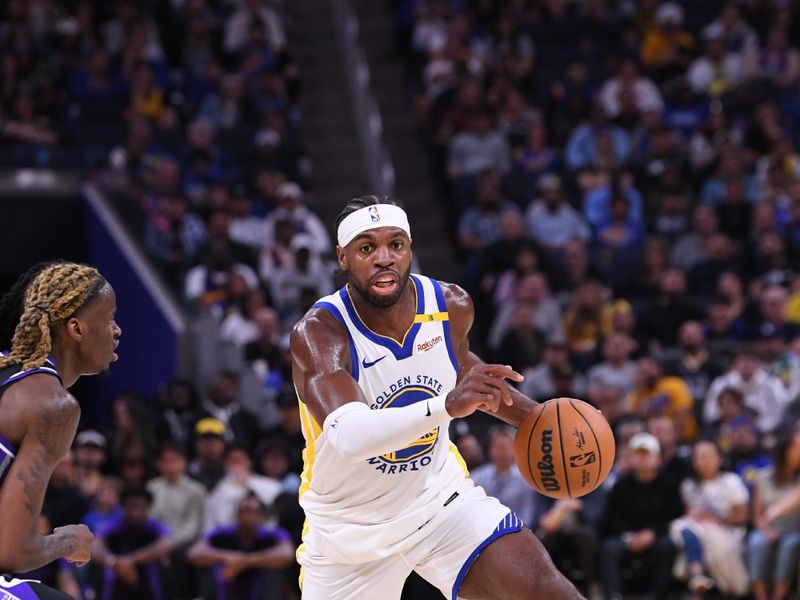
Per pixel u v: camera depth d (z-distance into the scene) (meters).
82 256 25.94
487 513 9.14
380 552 9.13
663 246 25.41
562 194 27.75
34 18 31.59
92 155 27.11
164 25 32.00
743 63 31.64
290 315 24.27
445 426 9.27
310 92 32.59
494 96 29.45
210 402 21.14
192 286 24.41
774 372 22.34
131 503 17.72
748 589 18.45
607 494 19.05
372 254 8.63
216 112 29.98
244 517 17.59
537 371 21.92
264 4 32.91
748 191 27.75
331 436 8.14
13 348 7.97
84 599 17.48
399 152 30.98
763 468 19.56
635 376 21.66
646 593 18.69
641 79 30.86
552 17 33.00
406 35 33.12
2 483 7.61
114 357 8.36
